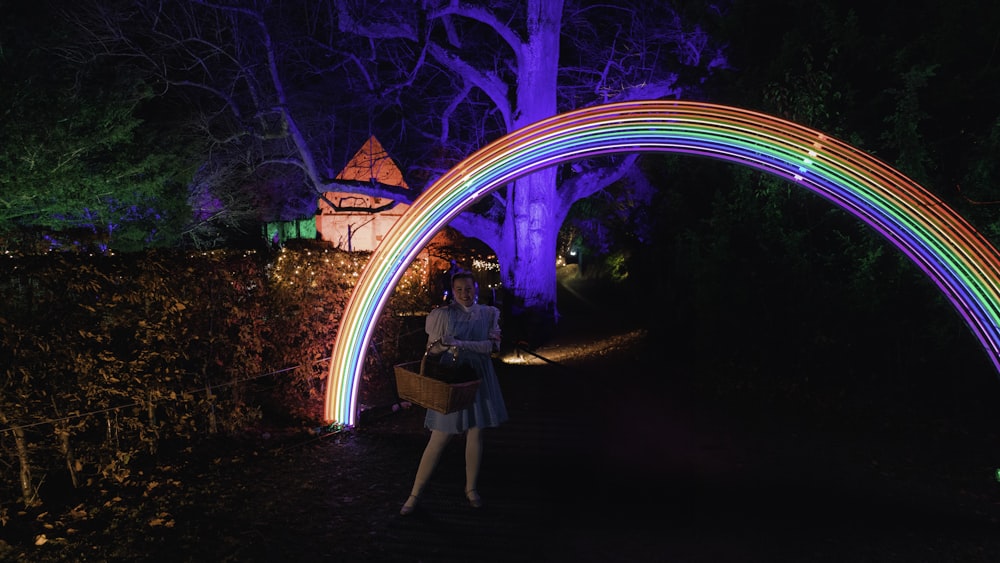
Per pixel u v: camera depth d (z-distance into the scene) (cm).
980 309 491
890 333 734
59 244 595
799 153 534
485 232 1530
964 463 548
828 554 391
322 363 749
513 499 477
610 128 587
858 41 809
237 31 1593
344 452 583
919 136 706
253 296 646
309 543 404
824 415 686
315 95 1933
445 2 1382
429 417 447
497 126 1908
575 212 2192
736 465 546
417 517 444
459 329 448
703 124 559
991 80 740
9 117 1261
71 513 441
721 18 1055
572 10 1733
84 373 471
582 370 1026
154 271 526
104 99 1402
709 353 850
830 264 780
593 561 383
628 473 530
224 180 2041
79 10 1563
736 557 387
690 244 934
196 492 485
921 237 505
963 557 387
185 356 548
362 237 1752
